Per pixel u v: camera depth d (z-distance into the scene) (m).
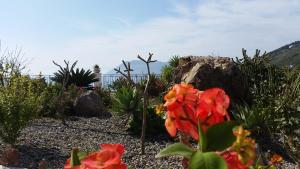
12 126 9.55
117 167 1.31
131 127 11.90
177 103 1.46
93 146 10.46
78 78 22.50
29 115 9.74
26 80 10.88
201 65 12.27
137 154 9.78
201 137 1.32
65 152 9.73
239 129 1.31
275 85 12.79
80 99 15.88
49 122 13.41
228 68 12.38
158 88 18.91
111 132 12.12
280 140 10.28
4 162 7.96
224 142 1.31
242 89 12.45
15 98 9.62
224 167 1.22
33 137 10.82
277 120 10.62
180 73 13.10
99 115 15.82
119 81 20.97
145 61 10.33
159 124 11.61
